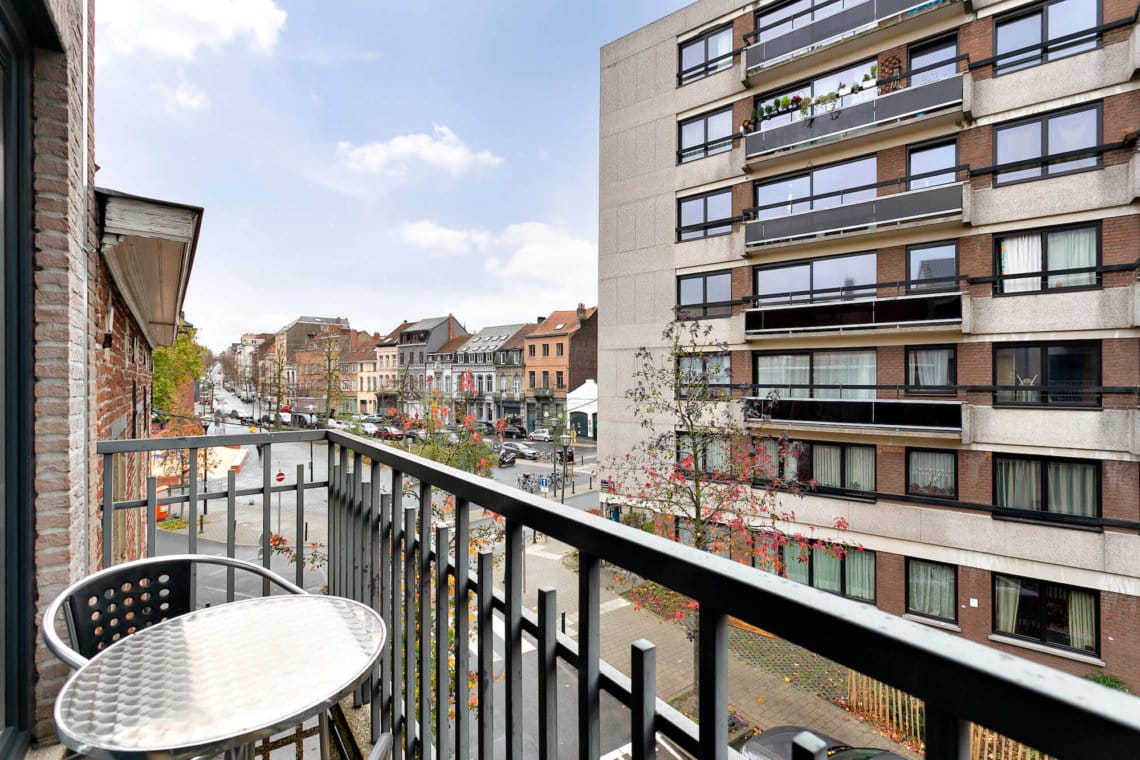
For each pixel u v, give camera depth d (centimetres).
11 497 187
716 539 1065
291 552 522
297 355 6788
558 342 4178
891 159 1151
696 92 1430
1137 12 902
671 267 1471
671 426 1423
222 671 99
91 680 96
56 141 208
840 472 1174
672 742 72
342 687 94
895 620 49
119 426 520
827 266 1229
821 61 1238
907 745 648
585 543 85
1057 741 36
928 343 1088
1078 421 943
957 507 1045
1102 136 947
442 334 5369
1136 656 897
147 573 147
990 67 1046
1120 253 923
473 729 673
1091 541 930
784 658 855
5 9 178
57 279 206
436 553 142
